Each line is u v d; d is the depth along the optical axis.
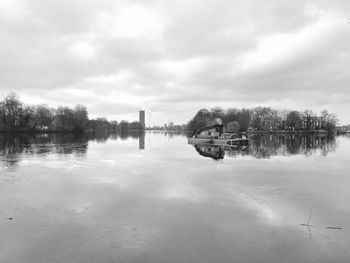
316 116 149.38
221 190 14.83
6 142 53.31
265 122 143.88
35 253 7.70
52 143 52.38
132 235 8.89
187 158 29.19
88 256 7.54
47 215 10.70
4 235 8.86
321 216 10.84
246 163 25.16
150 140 72.25
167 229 9.40
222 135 58.97
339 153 34.84
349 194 14.16
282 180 17.52
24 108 104.69
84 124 127.00
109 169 21.47
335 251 7.94
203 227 9.59
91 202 12.45
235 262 7.29
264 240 8.61
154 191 14.51
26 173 19.38
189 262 7.27
